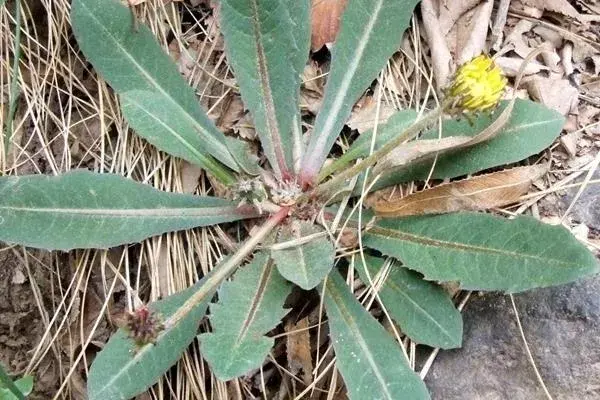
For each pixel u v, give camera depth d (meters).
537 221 0.51
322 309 0.54
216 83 0.59
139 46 0.56
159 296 0.55
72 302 0.55
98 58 0.56
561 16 0.59
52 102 0.58
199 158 0.55
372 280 0.54
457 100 0.49
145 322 0.44
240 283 0.53
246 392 0.54
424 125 0.50
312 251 0.53
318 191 0.54
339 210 0.55
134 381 0.52
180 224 0.55
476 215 0.53
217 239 0.56
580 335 0.52
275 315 0.52
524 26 0.59
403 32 0.56
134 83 0.56
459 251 0.52
